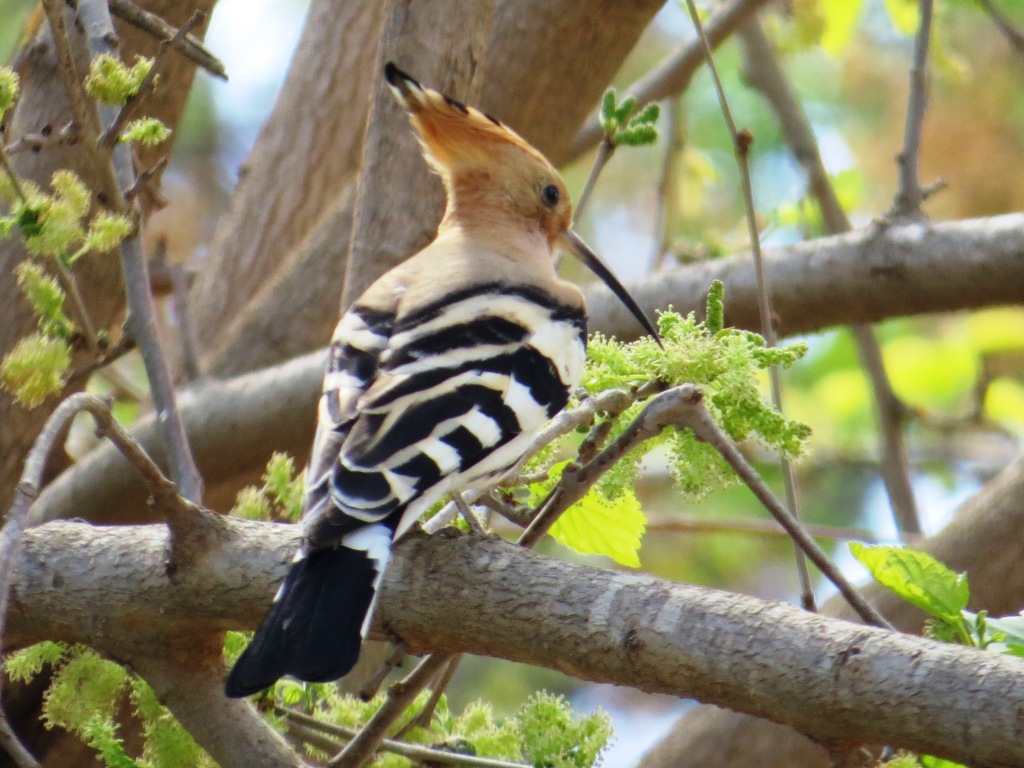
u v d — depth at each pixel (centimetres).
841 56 1442
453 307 672
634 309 888
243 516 697
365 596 549
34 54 973
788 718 499
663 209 1312
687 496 615
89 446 1416
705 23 1331
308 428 1022
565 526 720
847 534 1180
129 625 618
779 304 1009
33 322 939
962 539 1041
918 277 974
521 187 862
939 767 581
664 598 528
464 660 1552
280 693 729
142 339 730
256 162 1256
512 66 1055
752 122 1593
